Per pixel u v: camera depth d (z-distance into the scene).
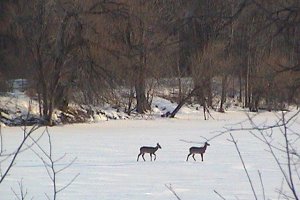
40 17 81.12
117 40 75.50
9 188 30.69
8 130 71.06
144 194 30.14
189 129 80.56
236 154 50.50
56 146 55.19
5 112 78.44
